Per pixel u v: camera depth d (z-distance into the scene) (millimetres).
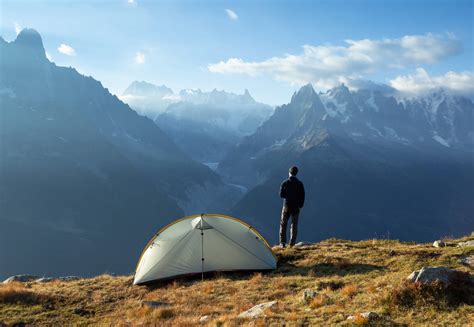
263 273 17969
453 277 11602
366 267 15961
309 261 18219
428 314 10414
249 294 15078
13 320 14383
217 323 11961
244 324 11375
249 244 18781
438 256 15664
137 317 13977
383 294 11852
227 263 18375
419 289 11336
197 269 18344
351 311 11375
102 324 13594
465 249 15758
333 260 17641
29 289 18484
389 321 10258
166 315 13750
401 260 15875
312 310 11984
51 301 16500
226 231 19109
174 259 18547
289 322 11031
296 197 20578
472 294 11078
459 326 9492
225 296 15289
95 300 16594
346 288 13211
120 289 17922
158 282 18297
